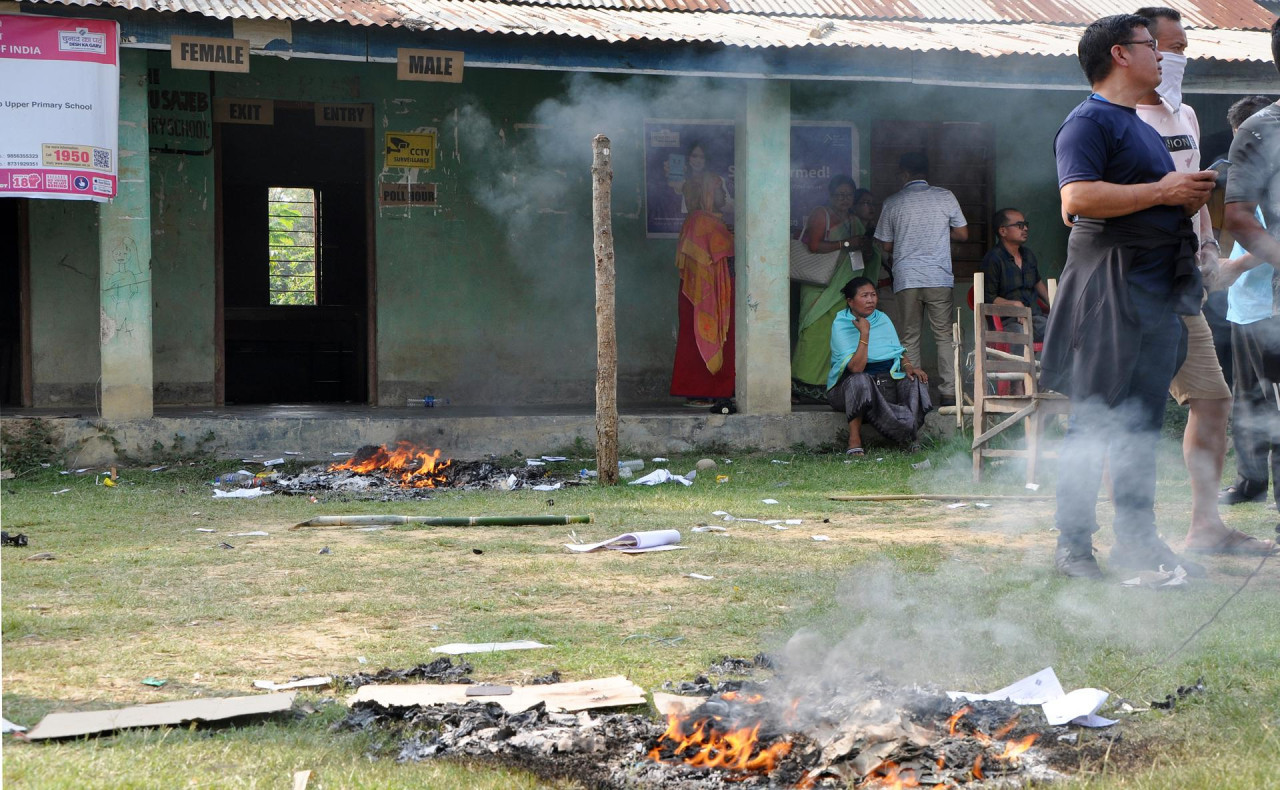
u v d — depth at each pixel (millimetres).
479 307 13406
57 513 7930
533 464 10805
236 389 16062
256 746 3176
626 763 3051
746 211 11734
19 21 9742
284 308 16047
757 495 8953
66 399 12602
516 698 3631
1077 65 11625
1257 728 3230
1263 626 4465
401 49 10492
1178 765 2979
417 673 3961
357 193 16781
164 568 5918
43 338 12523
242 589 5406
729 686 3654
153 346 12742
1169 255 5426
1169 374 5512
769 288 11766
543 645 4398
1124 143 5434
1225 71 11820
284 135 16344
